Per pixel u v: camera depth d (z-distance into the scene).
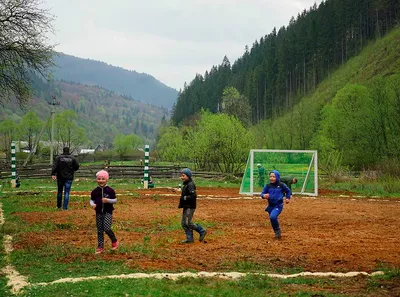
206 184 34.72
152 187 29.33
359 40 128.50
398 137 45.06
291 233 12.66
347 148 52.31
